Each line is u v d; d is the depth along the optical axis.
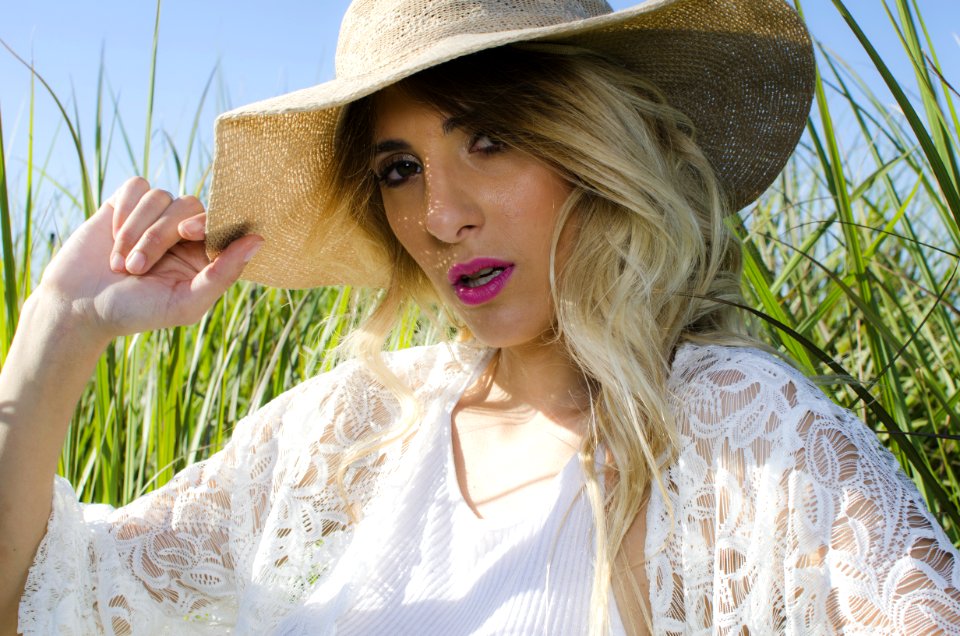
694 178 1.60
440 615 1.36
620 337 1.40
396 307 1.80
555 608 1.29
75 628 1.49
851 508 1.11
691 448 1.29
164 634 1.60
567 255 1.47
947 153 1.38
